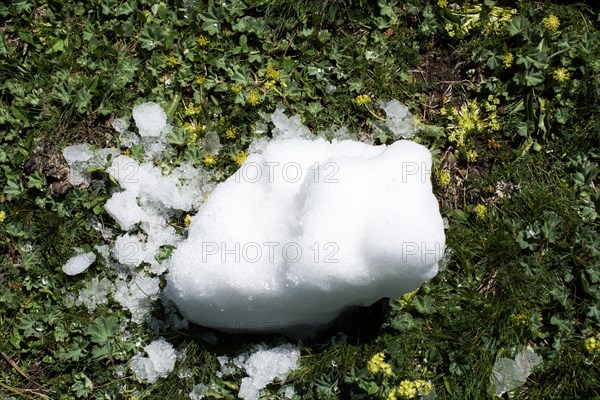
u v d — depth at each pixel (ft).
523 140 8.71
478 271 8.32
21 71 8.50
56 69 8.50
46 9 8.66
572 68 8.69
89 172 8.24
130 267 8.13
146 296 8.06
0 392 8.04
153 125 8.28
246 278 7.04
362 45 8.69
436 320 8.21
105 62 8.46
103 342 7.93
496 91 8.71
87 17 8.63
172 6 8.67
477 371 8.04
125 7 8.56
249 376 7.94
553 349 8.24
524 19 8.69
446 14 8.73
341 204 6.75
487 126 8.71
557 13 8.80
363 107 8.48
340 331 8.07
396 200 6.79
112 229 8.25
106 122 8.48
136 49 8.66
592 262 8.30
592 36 8.69
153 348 7.91
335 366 7.88
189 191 8.20
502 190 8.59
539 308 8.30
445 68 8.87
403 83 8.70
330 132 8.44
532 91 8.67
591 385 8.05
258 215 7.21
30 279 8.18
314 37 8.66
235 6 8.58
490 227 8.36
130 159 8.25
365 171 6.92
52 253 8.17
